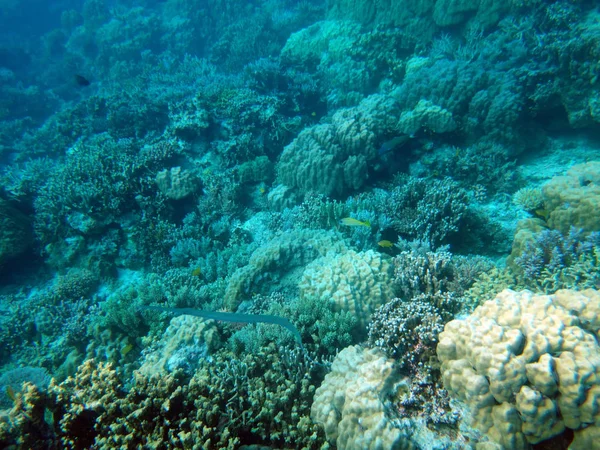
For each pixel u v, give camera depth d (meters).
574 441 2.58
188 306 6.98
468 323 3.14
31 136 17.55
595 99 7.94
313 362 4.38
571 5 9.26
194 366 5.29
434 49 12.27
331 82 13.72
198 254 8.93
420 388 3.43
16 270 9.70
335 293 5.16
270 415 3.90
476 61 9.92
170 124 12.27
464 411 3.10
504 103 8.47
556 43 8.54
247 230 9.52
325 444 3.46
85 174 10.25
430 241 6.64
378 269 5.52
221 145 10.78
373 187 9.09
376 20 14.38
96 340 7.15
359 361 3.81
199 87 13.92
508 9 10.66
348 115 9.84
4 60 26.52
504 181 8.15
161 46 22.84
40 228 9.89
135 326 6.81
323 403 3.70
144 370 5.43
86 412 3.62
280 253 6.70
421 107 9.00
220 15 22.72
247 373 4.58
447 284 5.21
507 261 5.83
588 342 2.67
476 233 7.05
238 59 18.45
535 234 5.49
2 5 31.94
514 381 2.68
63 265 9.73
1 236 9.19
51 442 3.48
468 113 9.13
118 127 12.71
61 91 23.20
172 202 10.20
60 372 7.07
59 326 8.31
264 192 9.98
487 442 2.82
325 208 8.02
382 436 2.98
